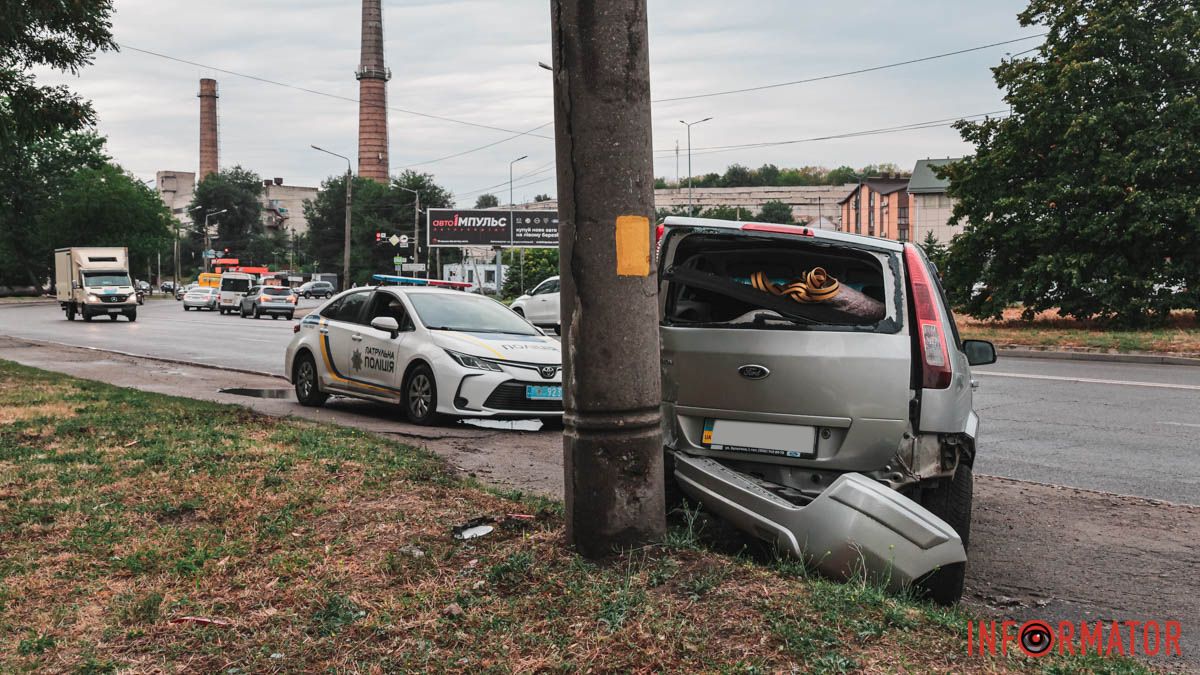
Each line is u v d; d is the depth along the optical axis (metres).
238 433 7.31
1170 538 5.59
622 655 3.04
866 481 3.95
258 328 34.22
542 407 9.41
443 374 9.34
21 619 3.54
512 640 3.18
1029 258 28.52
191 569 4.00
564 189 3.88
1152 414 10.95
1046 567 4.98
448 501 4.97
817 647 3.06
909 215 92.69
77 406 9.10
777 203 133.88
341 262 97.25
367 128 116.75
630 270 3.84
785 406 4.62
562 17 3.80
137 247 81.88
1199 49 25.47
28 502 5.12
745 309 5.36
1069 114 26.19
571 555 3.87
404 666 3.05
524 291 64.19
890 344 4.52
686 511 4.63
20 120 13.79
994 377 15.45
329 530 4.48
